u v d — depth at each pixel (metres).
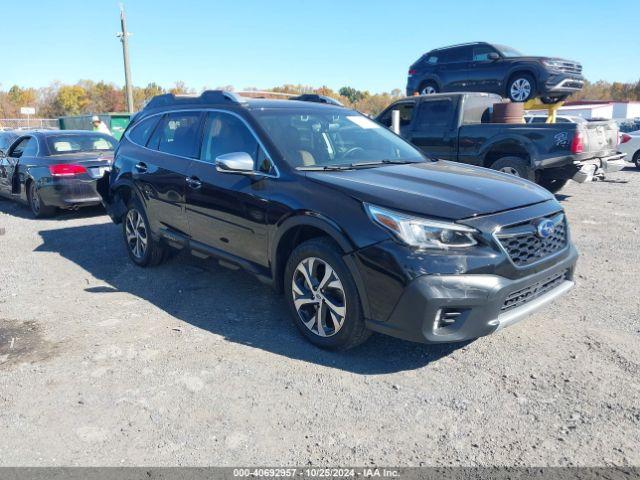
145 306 4.85
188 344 4.05
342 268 3.58
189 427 3.02
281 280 4.23
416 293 3.26
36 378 3.57
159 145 5.59
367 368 3.66
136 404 3.25
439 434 2.94
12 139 10.60
